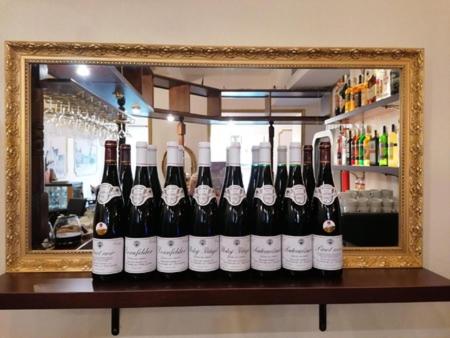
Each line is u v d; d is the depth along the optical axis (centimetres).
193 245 70
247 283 68
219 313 86
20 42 80
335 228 72
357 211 86
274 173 81
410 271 80
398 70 86
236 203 72
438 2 87
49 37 83
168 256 69
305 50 84
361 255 84
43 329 83
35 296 64
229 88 87
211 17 85
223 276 70
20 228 80
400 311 88
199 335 85
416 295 68
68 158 83
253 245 71
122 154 79
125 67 84
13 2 82
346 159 88
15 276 76
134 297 64
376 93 88
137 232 70
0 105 81
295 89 88
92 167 83
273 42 86
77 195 82
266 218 72
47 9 83
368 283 70
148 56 83
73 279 73
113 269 69
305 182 77
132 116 86
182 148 78
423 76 85
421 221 85
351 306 87
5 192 80
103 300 64
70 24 83
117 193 73
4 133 81
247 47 84
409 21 87
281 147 81
